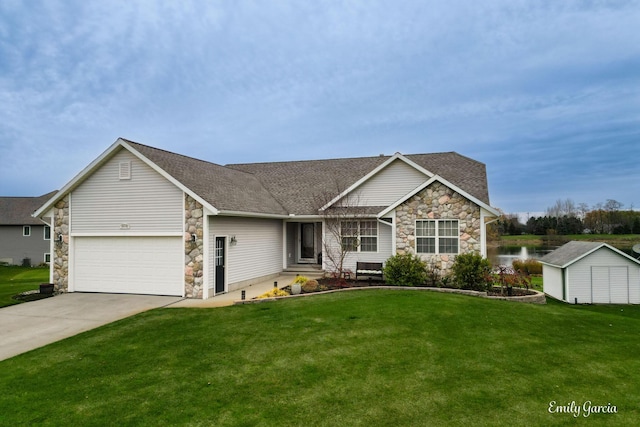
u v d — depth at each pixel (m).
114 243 14.90
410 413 5.29
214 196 14.38
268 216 16.64
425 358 7.28
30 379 6.79
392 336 8.51
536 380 6.35
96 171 15.09
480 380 6.33
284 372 6.75
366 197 18.38
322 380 6.39
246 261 16.14
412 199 15.44
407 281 14.73
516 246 50.03
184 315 10.98
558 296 17.66
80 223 15.24
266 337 8.70
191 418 5.27
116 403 5.78
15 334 9.78
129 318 10.87
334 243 18.12
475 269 14.03
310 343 8.17
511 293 14.06
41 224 36.50
